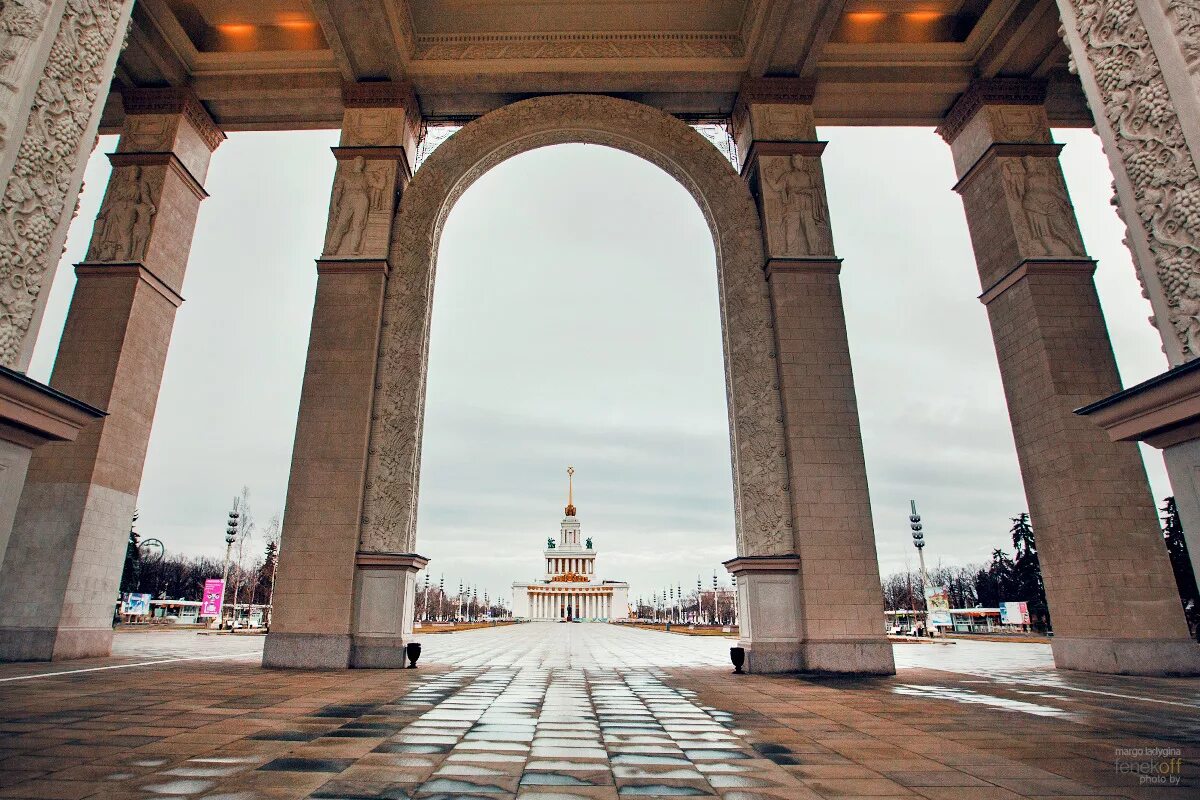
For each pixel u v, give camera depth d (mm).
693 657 16797
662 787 4223
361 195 15977
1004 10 16031
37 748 5094
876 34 17234
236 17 17125
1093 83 5582
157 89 16953
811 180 16016
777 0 14781
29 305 4688
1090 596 13367
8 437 4141
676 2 16688
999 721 6945
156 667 12039
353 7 14828
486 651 18844
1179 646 12602
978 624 56625
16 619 13203
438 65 16922
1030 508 15039
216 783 4148
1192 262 4586
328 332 14961
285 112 17953
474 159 16797
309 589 13312
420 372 15281
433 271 16406
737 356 15391
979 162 16859
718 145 18172
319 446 14172
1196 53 4660
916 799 4027
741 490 14867
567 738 5781
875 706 8023
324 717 6723
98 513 14203
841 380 14562
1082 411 4727
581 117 17156
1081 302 15062
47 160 4898
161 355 16375
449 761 4832
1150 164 4977
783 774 4598
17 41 4695
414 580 14688
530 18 16922
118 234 15883
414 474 14852
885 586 94125
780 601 13406
